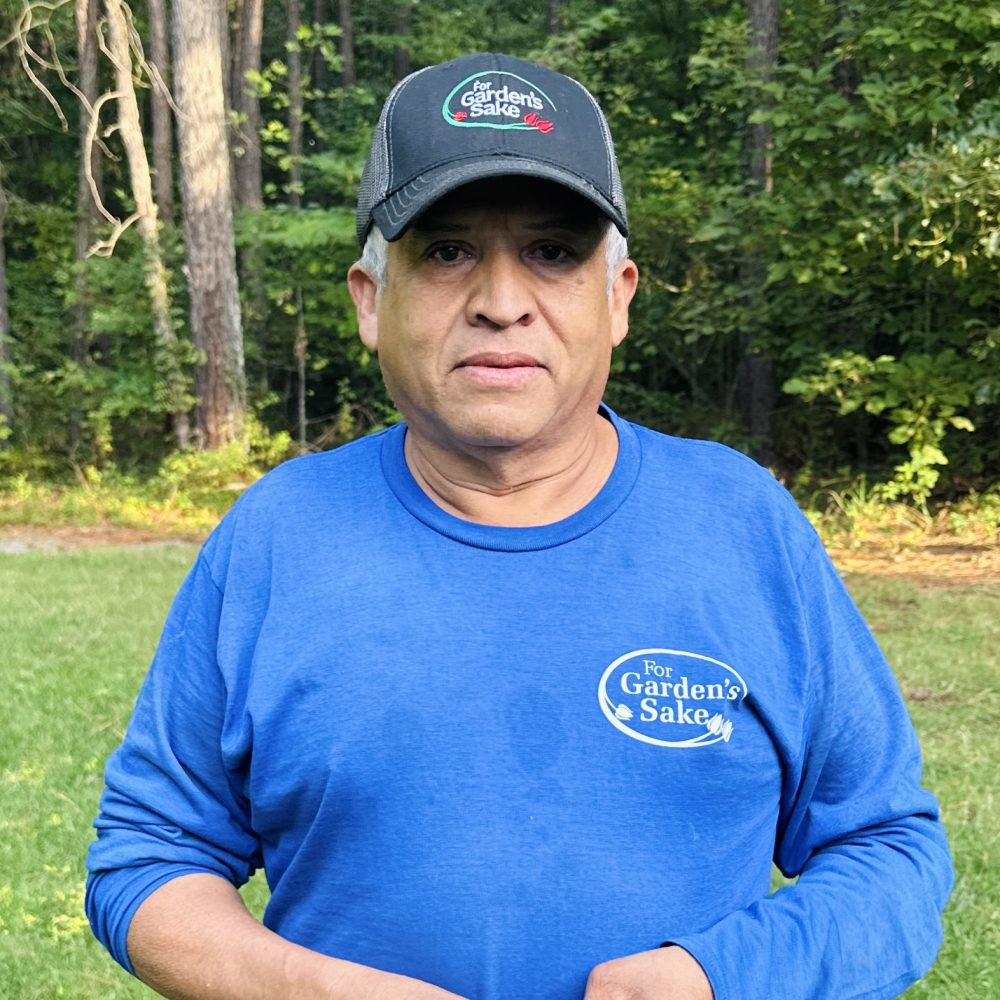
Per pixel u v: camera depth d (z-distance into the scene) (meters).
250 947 1.19
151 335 14.76
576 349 1.27
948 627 6.84
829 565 1.36
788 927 1.18
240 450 13.67
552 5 16.50
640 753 1.20
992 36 9.20
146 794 1.32
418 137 1.25
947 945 3.29
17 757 4.90
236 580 1.32
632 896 1.17
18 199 17.70
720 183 12.88
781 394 13.98
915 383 10.22
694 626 1.24
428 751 1.19
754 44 11.58
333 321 15.52
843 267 10.01
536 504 1.30
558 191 1.22
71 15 17.50
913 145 9.12
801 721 1.27
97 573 9.11
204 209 13.57
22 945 3.49
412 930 1.18
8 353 16.95
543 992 1.17
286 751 1.24
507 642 1.22
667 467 1.34
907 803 1.32
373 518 1.30
